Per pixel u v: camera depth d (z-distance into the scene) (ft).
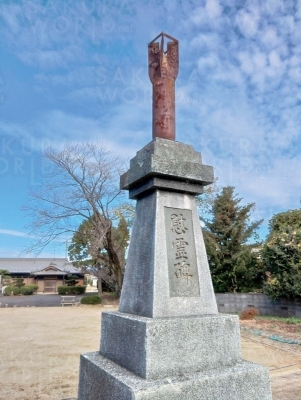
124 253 67.87
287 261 33.68
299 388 14.79
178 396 6.43
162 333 7.04
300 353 21.39
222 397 6.88
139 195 9.70
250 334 27.63
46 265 139.85
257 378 7.43
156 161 8.54
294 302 34.58
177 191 9.19
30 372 17.62
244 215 45.83
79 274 121.29
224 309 41.06
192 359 7.23
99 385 7.63
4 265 137.90
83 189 57.98
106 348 8.69
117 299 66.64
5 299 84.12
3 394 14.16
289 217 40.70
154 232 8.45
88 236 62.90
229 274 43.34
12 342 26.37
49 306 61.77
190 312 8.11
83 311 51.88
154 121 9.91
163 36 10.14
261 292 41.24
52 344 25.50
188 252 8.73
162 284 8.03
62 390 14.61
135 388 6.24
